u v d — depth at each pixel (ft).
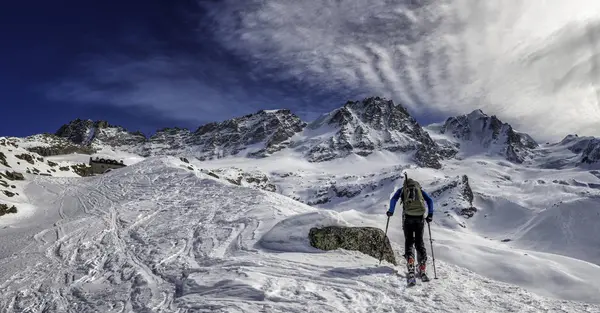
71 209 104.12
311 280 25.96
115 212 76.28
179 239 45.91
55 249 50.93
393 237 47.32
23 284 36.40
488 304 23.86
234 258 33.17
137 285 29.96
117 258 41.34
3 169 177.58
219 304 21.34
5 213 106.22
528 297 27.14
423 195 28.09
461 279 30.58
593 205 582.76
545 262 40.52
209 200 77.05
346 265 29.78
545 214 603.26
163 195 95.30
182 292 25.17
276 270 28.40
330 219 37.91
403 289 24.75
